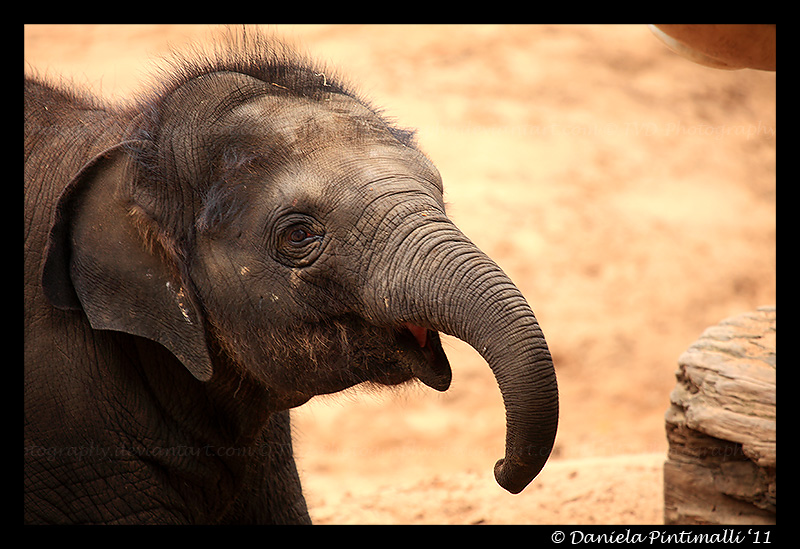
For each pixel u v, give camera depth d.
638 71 43.34
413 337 6.89
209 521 8.07
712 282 30.44
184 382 7.54
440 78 40.16
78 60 42.06
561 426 23.62
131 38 43.78
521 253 30.28
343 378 6.97
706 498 10.54
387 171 6.72
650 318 28.52
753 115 42.50
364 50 41.72
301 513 8.94
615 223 32.56
